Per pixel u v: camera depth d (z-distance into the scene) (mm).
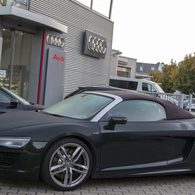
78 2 14727
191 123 4336
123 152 3711
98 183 3791
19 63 11570
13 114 3994
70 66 14656
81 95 4621
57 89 12445
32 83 11797
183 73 37625
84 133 3414
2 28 10102
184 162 4199
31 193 3168
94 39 15648
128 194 3490
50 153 3193
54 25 11430
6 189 3223
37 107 5785
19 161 3098
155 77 54062
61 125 3363
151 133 3867
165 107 4344
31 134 3158
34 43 11789
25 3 11531
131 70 40000
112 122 3562
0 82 10953
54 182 3234
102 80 17484
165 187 3957
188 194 3752
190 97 12195
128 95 4195
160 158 4043
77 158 3396
